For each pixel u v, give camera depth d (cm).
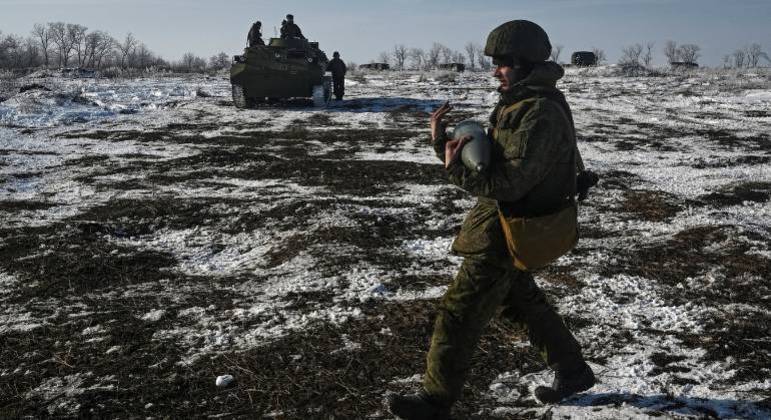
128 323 477
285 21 2288
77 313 503
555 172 301
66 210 836
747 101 2462
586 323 468
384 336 443
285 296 529
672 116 2025
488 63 8200
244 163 1152
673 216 791
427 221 761
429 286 545
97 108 2123
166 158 1246
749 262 598
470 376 388
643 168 1178
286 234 700
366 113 2044
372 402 361
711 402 357
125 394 376
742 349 423
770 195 917
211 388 380
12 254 650
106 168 1131
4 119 1806
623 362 407
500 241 309
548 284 550
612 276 570
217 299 527
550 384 377
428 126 1769
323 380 386
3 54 9138
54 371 406
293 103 2314
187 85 3272
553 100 303
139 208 814
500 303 320
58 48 10506
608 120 1917
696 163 1245
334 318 477
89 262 622
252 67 2073
